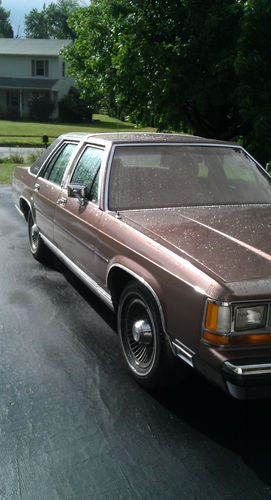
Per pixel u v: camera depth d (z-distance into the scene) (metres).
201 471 2.94
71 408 3.56
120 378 3.97
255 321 2.96
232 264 3.21
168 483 2.84
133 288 3.75
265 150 12.99
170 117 13.49
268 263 3.23
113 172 4.63
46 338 4.68
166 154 4.88
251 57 11.66
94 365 4.18
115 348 4.50
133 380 3.93
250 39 11.86
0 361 4.24
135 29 13.39
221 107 14.26
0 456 3.06
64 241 5.36
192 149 4.99
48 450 3.12
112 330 4.88
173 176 4.72
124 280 4.15
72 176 5.39
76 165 5.40
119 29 14.01
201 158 4.93
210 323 2.97
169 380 3.62
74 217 4.94
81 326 4.96
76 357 4.32
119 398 3.69
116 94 15.13
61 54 18.80
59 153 6.27
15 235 8.60
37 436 3.25
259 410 3.58
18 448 3.13
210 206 4.51
